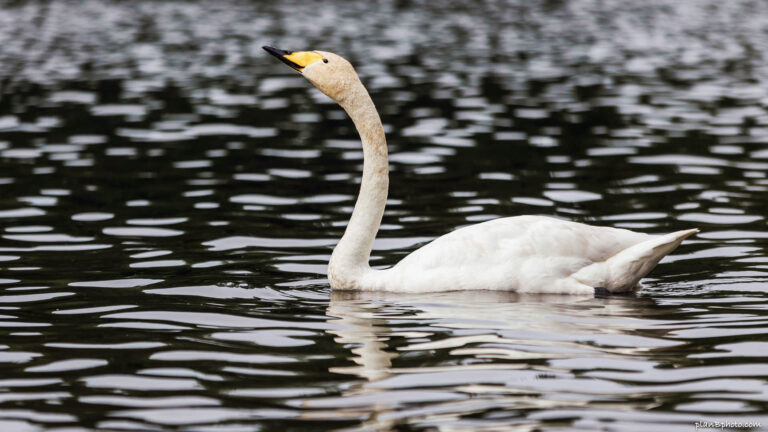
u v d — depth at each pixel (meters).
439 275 10.87
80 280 11.40
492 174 18.02
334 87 11.30
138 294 10.83
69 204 15.66
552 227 10.89
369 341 9.10
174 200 16.08
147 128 22.89
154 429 7.17
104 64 33.47
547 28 44.03
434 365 8.39
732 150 19.64
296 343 9.08
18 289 11.00
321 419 7.29
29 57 34.81
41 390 7.94
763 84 28.27
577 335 9.17
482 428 7.07
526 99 26.58
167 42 39.28
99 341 9.16
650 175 17.64
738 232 13.65
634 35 41.22
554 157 19.45
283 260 12.60
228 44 38.69
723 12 49.91
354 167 18.98
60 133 22.16
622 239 10.89
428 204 15.81
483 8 52.22
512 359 8.51
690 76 30.14
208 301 10.57
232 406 7.57
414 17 48.03
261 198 16.33
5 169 18.36
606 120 23.41
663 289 10.91
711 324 9.48
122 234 13.79
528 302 10.35
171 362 8.57
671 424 7.13
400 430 7.06
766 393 7.67
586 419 7.21
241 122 23.89
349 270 11.14
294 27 43.59
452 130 22.55
